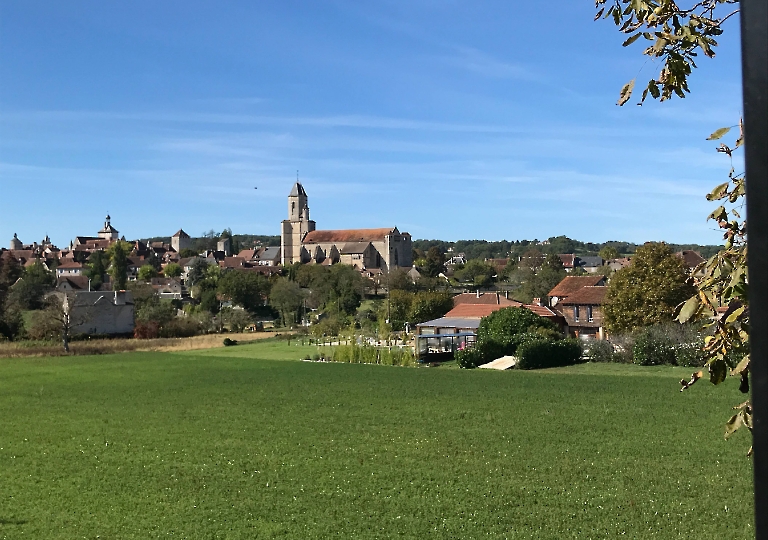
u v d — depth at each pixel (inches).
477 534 682.8
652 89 256.5
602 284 3548.2
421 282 5654.5
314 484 871.7
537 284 4658.0
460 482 870.4
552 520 718.5
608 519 717.9
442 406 1449.3
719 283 237.8
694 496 789.2
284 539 679.7
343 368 2226.9
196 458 1014.4
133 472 936.9
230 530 707.4
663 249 2532.0
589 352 2282.2
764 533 122.5
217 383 1871.3
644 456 981.8
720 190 237.1
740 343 235.8
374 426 1245.1
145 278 7500.0
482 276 6565.0
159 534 697.6
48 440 1147.3
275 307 4970.5
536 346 2178.9
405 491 836.0
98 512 768.9
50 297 3609.7
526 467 938.1
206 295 4771.2
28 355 2790.4
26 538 689.0
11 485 879.1
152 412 1419.8
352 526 714.8
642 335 2186.3
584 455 996.6
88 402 1562.5
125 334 3922.2
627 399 1482.5
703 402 1425.9
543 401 1486.2
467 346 2513.5
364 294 5654.5
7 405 1526.8
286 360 2566.4
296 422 1291.8
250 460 999.6
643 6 246.7
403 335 3294.8
